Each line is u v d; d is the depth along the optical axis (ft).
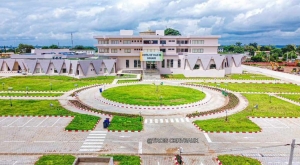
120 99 171.32
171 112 144.97
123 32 312.91
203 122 126.82
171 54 293.84
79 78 261.24
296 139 107.65
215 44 304.91
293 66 418.72
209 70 283.38
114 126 120.67
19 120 129.59
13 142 103.19
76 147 99.09
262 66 424.46
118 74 282.97
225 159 88.63
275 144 102.63
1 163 86.74
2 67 310.86
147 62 300.20
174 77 275.59
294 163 87.45
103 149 97.45
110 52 306.55
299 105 162.09
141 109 150.30
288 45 632.79
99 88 211.20
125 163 85.81
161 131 115.96
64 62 284.00
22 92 195.00
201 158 91.15
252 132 114.73
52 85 224.74
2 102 163.43
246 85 232.94
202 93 193.77
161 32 317.42
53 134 111.65
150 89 205.16
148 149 97.81
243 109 152.35
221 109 150.00
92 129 116.88
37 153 93.97
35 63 286.66
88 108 150.71
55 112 142.82
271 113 143.95
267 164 86.74
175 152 95.61
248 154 93.97
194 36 301.84
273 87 223.92
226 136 110.32
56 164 84.94
